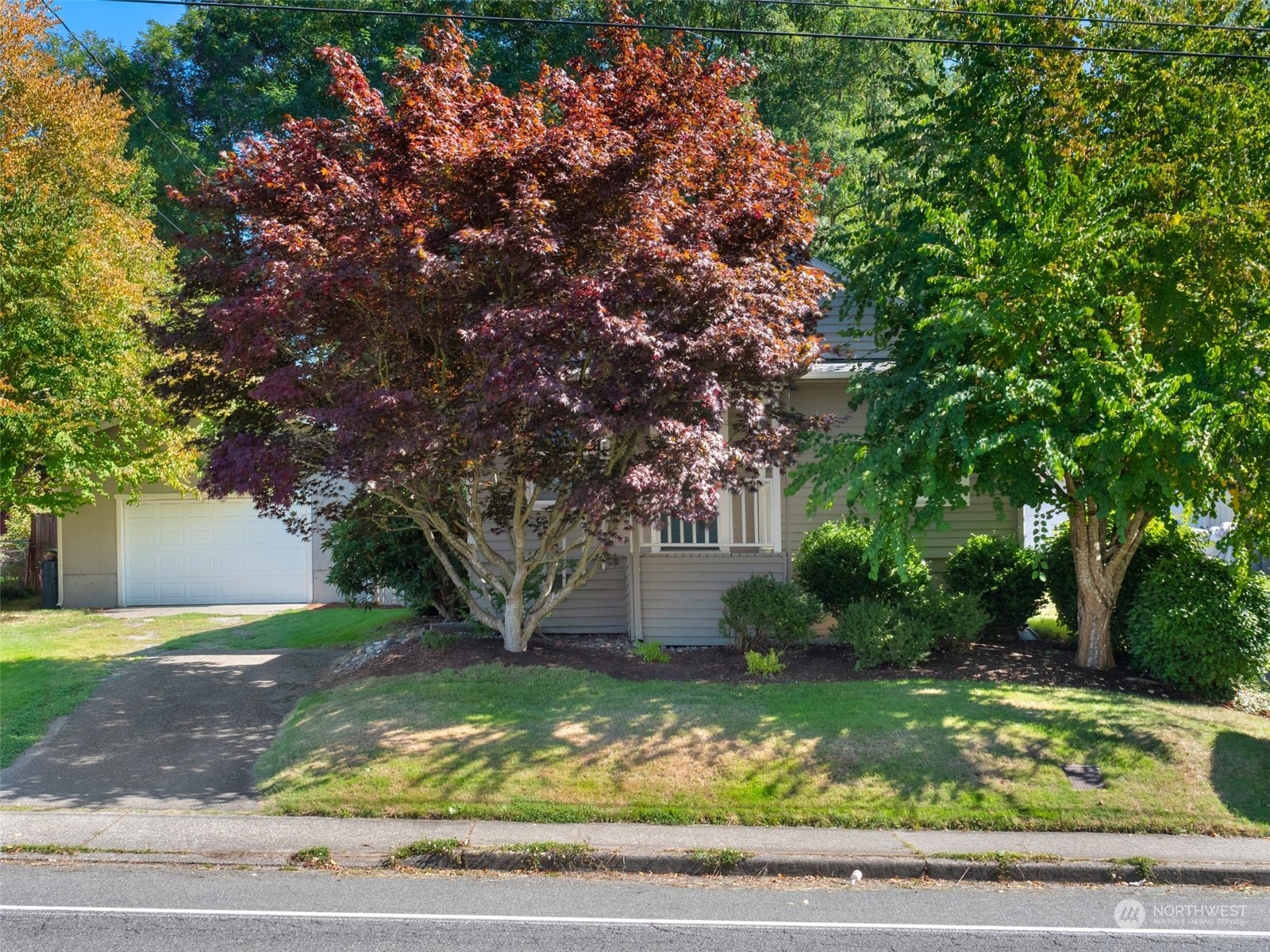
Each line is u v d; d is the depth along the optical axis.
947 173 11.54
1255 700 9.88
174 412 10.21
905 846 6.64
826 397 13.16
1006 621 12.33
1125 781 7.58
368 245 8.05
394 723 8.50
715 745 7.99
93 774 8.09
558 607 12.84
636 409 8.38
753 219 9.58
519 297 8.59
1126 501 9.63
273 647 13.63
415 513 10.56
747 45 22.44
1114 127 10.28
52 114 16.25
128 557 19.03
